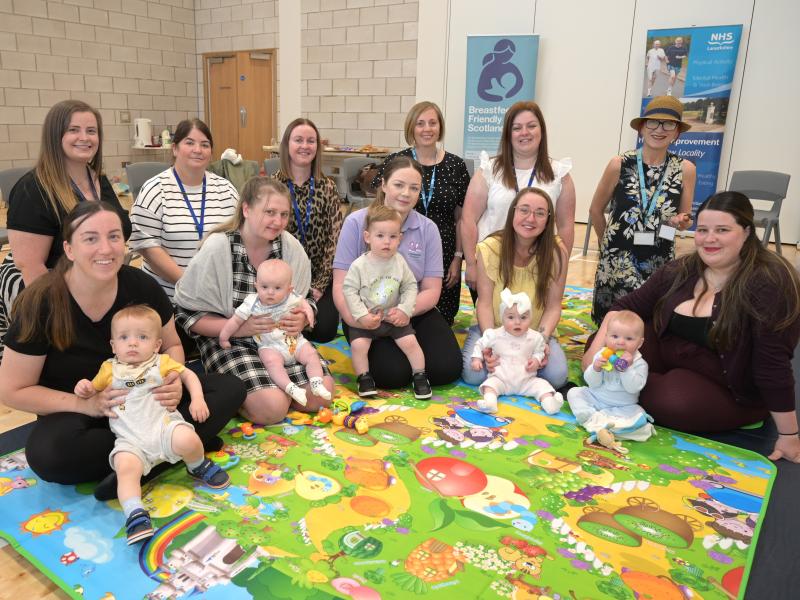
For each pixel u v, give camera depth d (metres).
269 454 2.29
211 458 2.21
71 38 9.80
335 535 1.82
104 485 1.92
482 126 8.43
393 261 2.85
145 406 1.96
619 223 3.64
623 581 1.66
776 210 5.72
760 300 2.33
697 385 2.57
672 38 7.18
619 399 2.59
